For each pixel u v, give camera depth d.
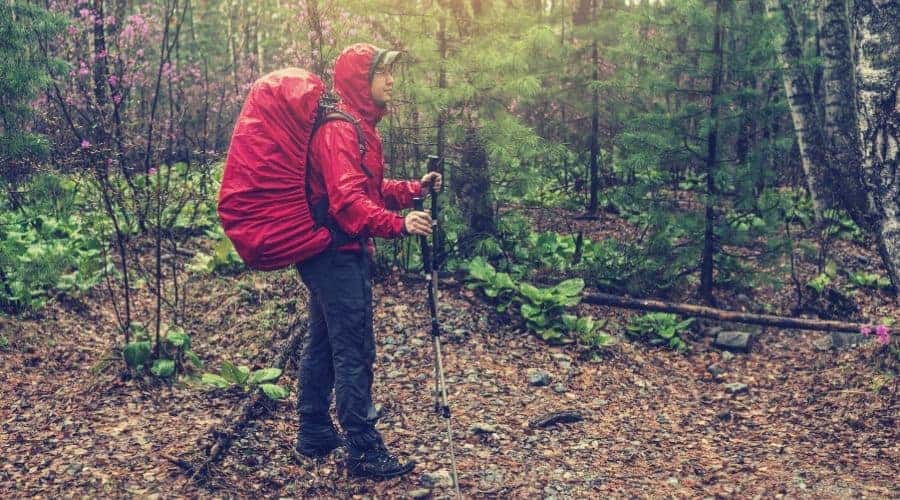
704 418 4.96
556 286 6.57
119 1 7.63
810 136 9.61
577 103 10.57
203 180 7.56
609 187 11.03
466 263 7.05
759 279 7.36
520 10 7.18
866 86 5.04
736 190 7.44
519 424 4.59
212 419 4.27
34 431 3.96
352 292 3.53
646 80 7.78
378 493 3.59
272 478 3.65
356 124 3.42
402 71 6.74
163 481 3.50
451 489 3.67
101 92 6.64
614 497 3.68
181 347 4.96
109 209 4.96
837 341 6.36
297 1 7.66
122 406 4.36
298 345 5.29
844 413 4.89
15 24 6.25
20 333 5.23
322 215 3.43
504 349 5.84
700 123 7.42
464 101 6.87
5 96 6.56
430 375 5.23
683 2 6.93
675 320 6.71
